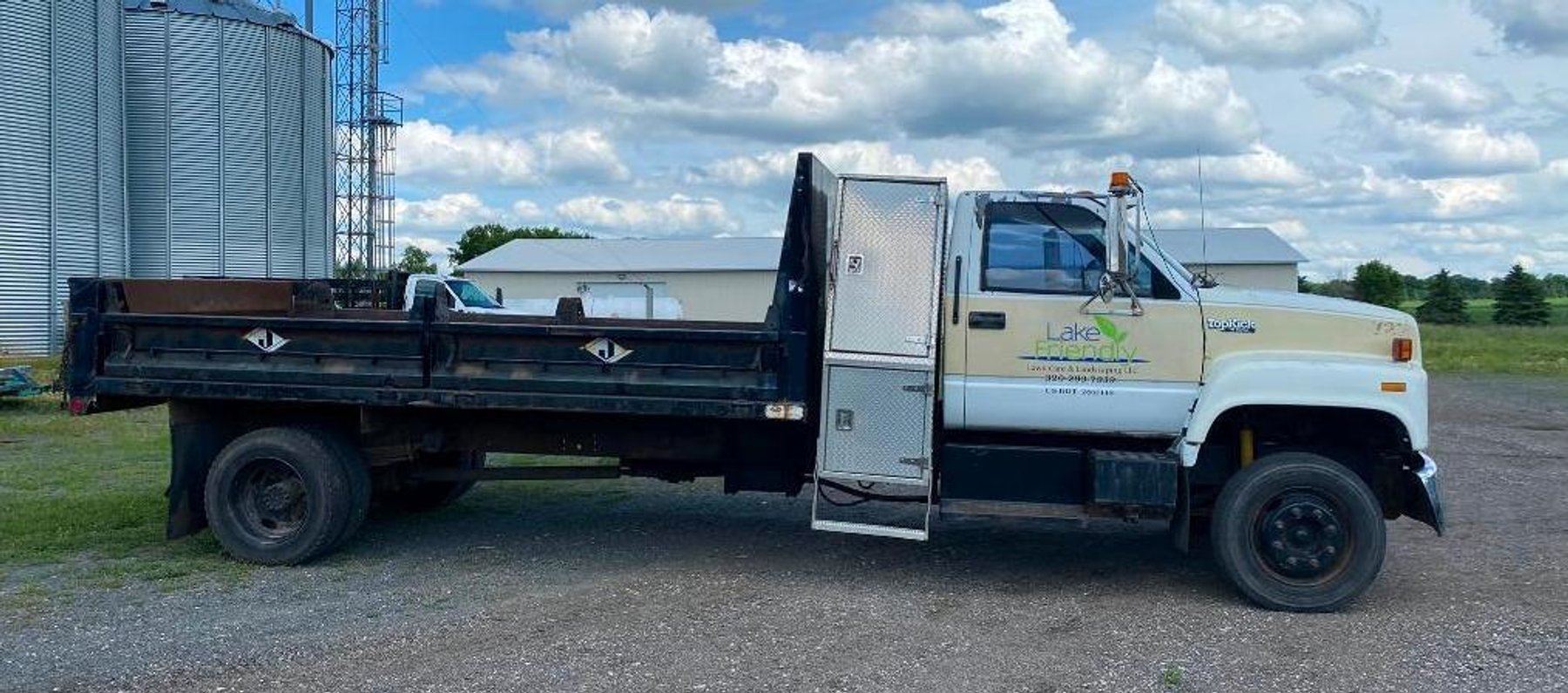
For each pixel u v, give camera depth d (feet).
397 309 31.76
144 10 95.45
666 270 159.43
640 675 17.60
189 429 25.45
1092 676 17.72
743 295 158.71
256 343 24.41
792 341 22.33
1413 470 22.26
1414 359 21.84
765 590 22.62
